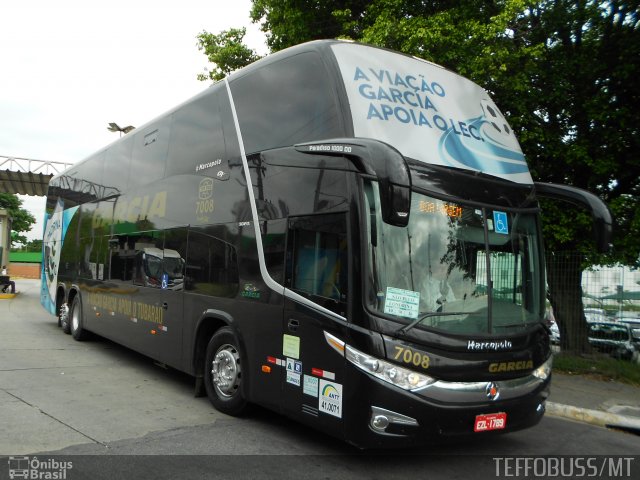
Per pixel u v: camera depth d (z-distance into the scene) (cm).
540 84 1102
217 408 653
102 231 1077
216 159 696
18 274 5534
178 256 759
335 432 478
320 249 510
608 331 1038
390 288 463
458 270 499
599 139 1074
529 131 1052
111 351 1074
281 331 549
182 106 810
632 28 1073
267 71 631
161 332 789
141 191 910
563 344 1078
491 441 609
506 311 521
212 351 668
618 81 1095
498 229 536
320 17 1245
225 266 650
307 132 548
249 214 617
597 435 672
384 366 448
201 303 691
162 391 753
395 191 404
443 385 461
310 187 531
